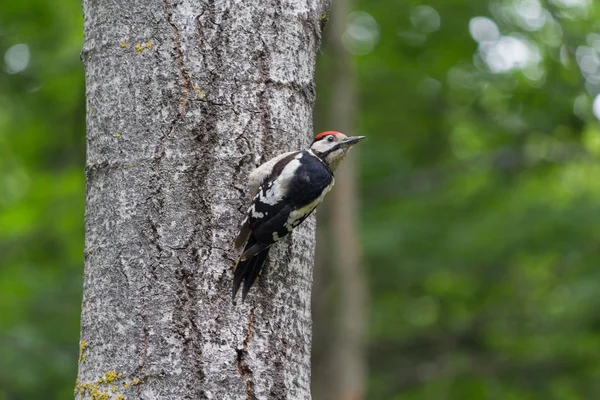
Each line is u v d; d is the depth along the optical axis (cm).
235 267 592
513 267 1766
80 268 1659
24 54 1630
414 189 1794
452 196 1775
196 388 577
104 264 600
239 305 597
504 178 1792
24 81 1636
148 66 615
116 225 600
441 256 1650
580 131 1708
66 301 1603
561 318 1814
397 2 1741
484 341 1916
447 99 1839
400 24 1752
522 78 1697
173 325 583
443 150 1906
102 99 622
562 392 1769
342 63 1533
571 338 1758
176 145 608
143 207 600
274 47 637
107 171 611
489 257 1612
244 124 622
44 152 1788
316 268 1485
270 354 602
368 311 1789
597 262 1598
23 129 1755
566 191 1866
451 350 1912
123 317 587
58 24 1622
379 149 1798
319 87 1527
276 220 600
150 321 584
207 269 596
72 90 1644
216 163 612
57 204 1689
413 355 1927
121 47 620
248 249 593
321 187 629
